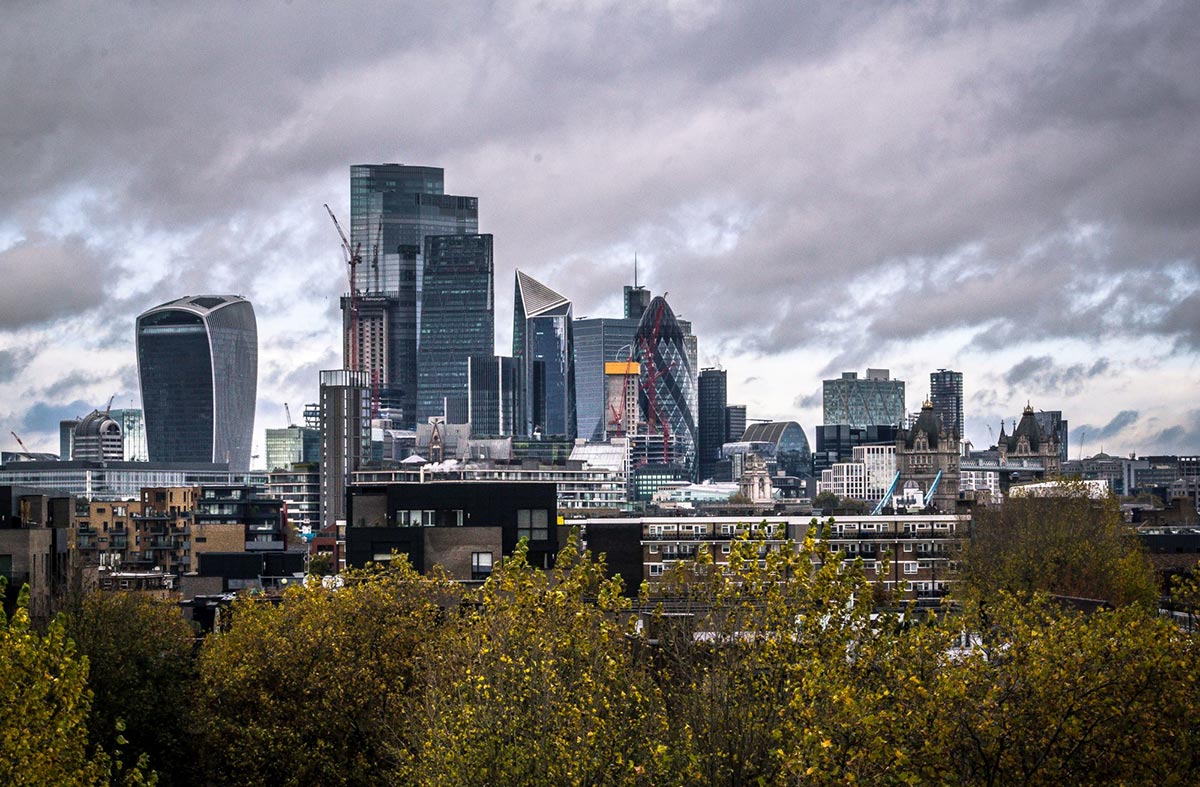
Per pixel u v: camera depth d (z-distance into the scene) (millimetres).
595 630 73625
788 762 59844
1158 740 63219
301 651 114812
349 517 195125
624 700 68562
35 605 169000
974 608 76312
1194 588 84500
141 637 122250
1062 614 75188
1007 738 61250
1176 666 62469
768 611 67938
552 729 68688
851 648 68688
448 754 71062
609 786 65375
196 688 116875
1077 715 61562
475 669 75625
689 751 64750
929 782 59500
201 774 115062
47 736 69875
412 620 118562
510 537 187000
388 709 109688
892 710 60531
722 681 67250
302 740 110625
